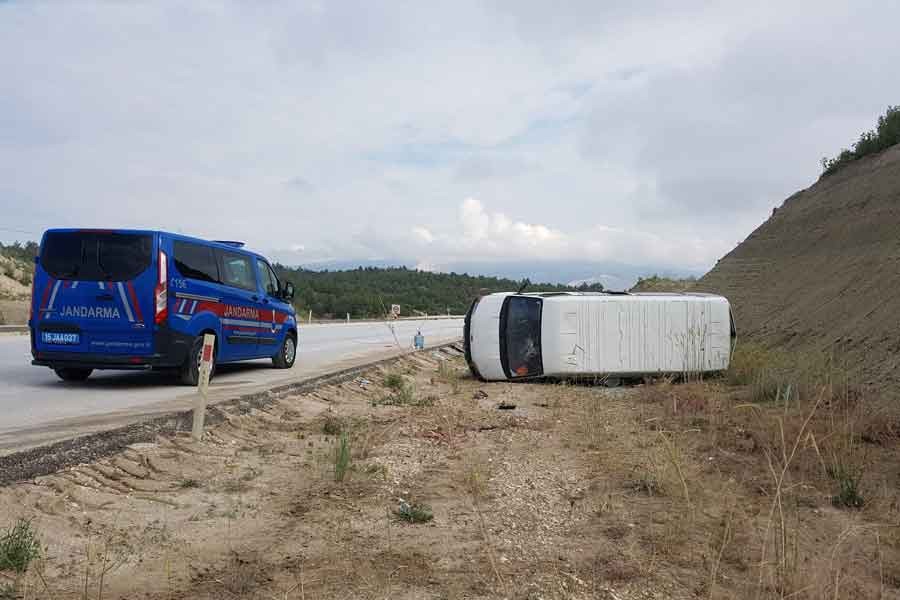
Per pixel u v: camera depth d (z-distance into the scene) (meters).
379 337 29.09
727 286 24.22
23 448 5.64
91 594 3.57
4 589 3.54
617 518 5.07
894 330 11.55
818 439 7.18
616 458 6.96
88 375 11.66
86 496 5.08
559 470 6.57
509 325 14.75
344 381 12.86
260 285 13.35
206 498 5.43
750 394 11.59
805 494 5.84
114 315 10.05
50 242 10.34
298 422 9.02
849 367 11.48
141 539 4.44
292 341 14.70
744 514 5.18
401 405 11.07
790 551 4.41
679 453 6.80
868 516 5.32
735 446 7.58
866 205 20.45
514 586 3.80
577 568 4.09
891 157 21.98
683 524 4.88
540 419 9.68
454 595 3.66
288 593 3.65
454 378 15.59
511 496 5.66
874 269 15.52
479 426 9.01
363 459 6.89
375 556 4.25
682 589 3.83
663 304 14.36
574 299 14.35
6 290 42.91
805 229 23.52
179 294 10.48
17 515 4.49
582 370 14.22
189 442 6.95
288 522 4.91
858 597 3.82
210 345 7.21
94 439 6.20
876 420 8.15
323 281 77.75
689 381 13.98
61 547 4.20
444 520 5.02
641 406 10.86
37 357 10.28
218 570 3.98
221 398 9.00
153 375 12.22
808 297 17.89
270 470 6.39
